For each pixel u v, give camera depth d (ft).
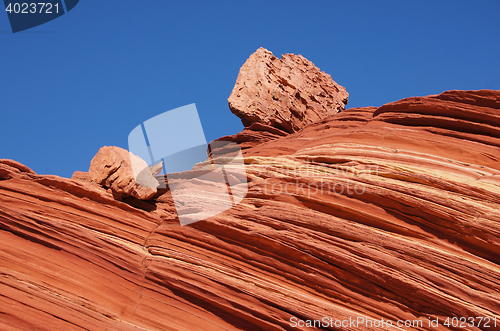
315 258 33.35
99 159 42.80
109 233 38.34
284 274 33.63
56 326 31.27
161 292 34.24
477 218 33.09
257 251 35.14
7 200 38.75
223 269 34.76
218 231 36.94
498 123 42.11
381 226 34.94
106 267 35.58
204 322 32.71
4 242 35.76
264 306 32.17
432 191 35.55
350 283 32.27
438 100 45.29
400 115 46.96
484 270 30.76
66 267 35.04
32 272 34.27
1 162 41.16
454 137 42.83
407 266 31.60
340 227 34.45
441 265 31.50
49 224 36.83
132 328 31.99
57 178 40.37
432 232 33.96
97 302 33.40
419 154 40.93
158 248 37.32
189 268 34.76
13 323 30.99
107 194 40.65
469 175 38.09
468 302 29.68
